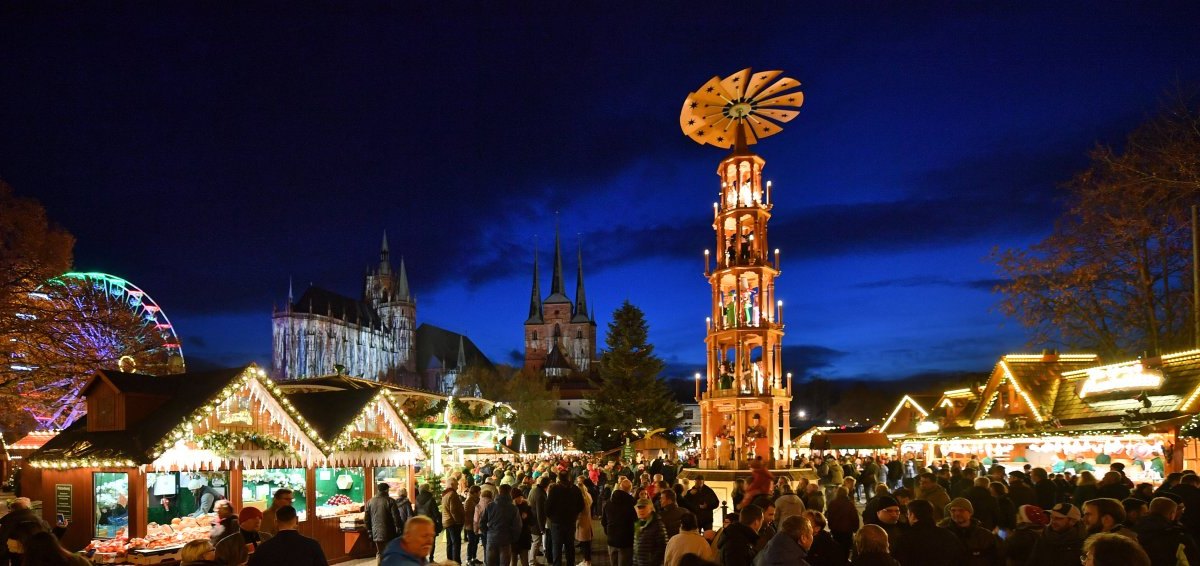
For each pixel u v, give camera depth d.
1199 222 32.22
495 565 15.25
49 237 45.34
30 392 43.19
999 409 35.00
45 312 43.12
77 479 16.06
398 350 197.38
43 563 8.02
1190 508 11.27
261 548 8.39
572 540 16.23
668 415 76.19
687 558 5.71
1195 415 22.83
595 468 30.47
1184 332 36.31
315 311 175.50
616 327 76.94
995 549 9.56
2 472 40.72
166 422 15.98
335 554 18.91
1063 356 34.41
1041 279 38.53
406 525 7.34
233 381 16.84
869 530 7.99
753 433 23.31
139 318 50.94
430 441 28.42
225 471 17.59
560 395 151.38
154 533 15.48
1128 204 35.22
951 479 18.17
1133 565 5.18
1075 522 8.67
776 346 24.03
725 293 25.14
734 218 24.22
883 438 39.06
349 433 19.61
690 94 24.56
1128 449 26.62
